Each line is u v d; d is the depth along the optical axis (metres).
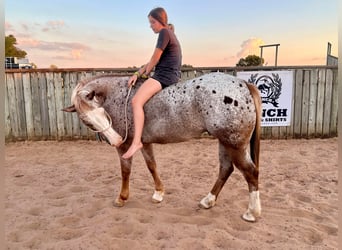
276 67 6.38
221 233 2.72
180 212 3.20
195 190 3.87
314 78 6.42
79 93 2.98
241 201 3.47
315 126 6.61
